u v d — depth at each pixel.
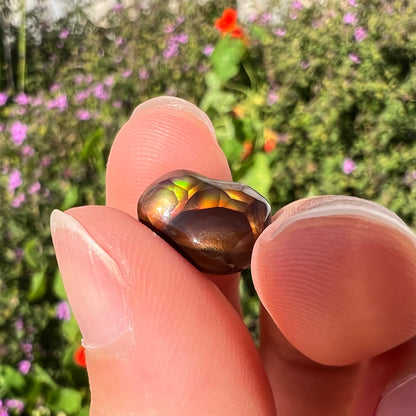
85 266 0.05
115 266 0.05
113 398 0.05
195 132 0.07
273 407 0.05
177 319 0.05
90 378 0.05
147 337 0.05
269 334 0.07
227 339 0.05
